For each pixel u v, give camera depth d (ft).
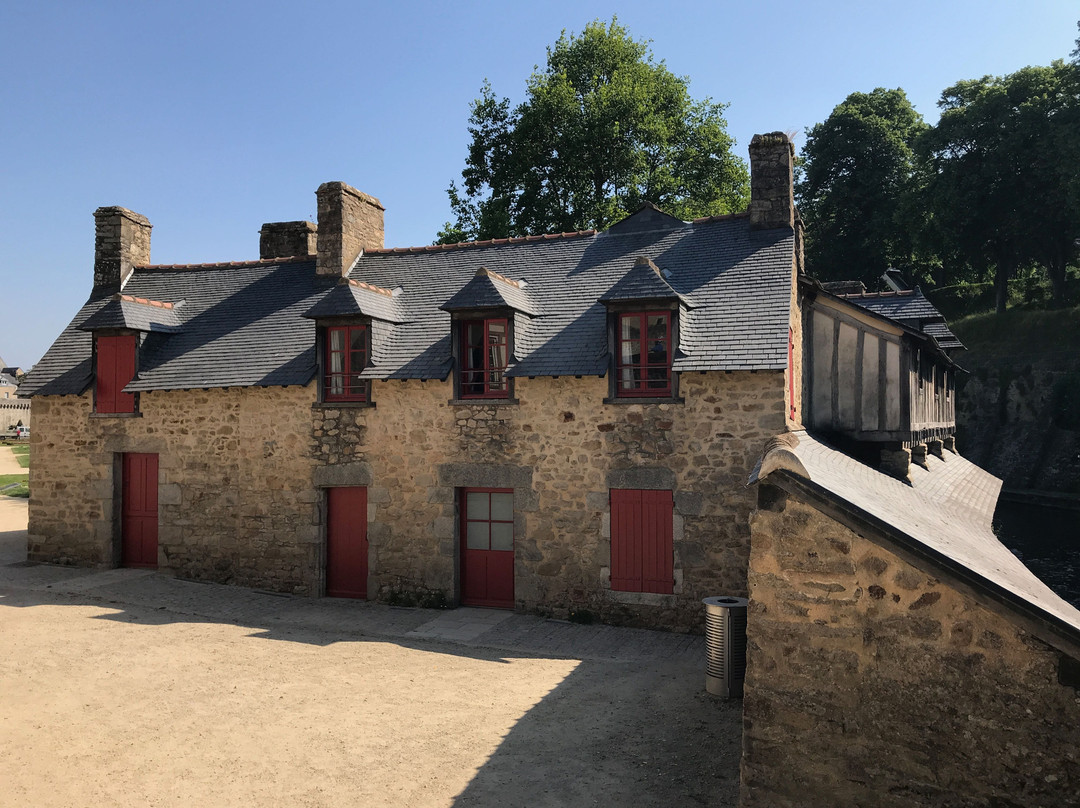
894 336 32.89
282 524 37.11
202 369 38.93
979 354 103.50
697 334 31.58
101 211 48.42
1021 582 15.07
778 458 14.29
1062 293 107.55
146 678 24.45
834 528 14.17
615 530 32.14
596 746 19.57
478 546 35.17
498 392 34.63
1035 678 12.56
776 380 29.84
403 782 17.62
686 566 31.01
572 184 77.46
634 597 31.73
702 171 82.38
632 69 79.97
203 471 38.47
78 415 41.22
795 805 14.32
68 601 34.50
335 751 19.22
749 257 35.01
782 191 36.14
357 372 36.99
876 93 126.00
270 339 39.83
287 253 51.19
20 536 50.75
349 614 33.63
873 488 19.67
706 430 30.76
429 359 35.19
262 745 19.57
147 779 17.65
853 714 13.92
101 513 40.68
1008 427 95.66
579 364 32.30
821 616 14.23
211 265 48.37
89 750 19.08
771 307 31.63
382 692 23.66
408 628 31.53
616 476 32.01
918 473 35.27
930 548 12.93
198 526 38.52
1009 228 103.81
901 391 32.68
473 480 34.22
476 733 20.40
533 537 33.30
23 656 26.21
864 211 122.11
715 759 18.76
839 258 124.16
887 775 13.62
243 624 31.73
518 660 27.43
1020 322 103.71
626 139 76.48
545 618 32.96
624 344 32.53
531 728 20.77
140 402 39.78
